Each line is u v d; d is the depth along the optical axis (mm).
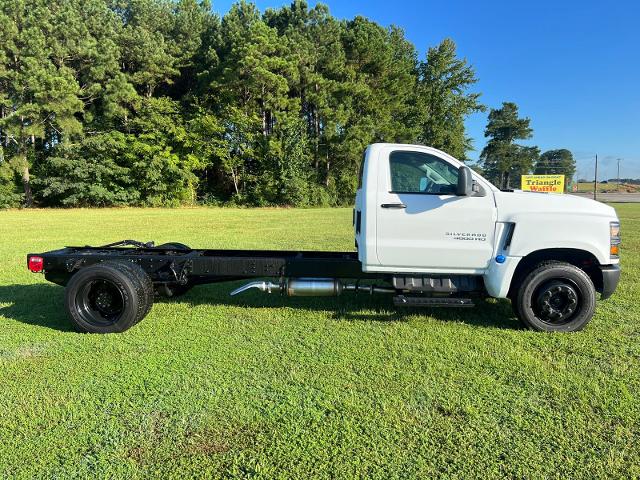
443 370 3844
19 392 3455
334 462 2615
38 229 16531
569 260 5086
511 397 3387
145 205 38031
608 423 3043
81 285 4848
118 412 3170
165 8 45469
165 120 38250
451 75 52594
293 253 6000
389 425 3004
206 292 6633
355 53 43531
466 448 2758
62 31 35625
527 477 2494
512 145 71125
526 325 4836
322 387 3539
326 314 5477
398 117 48844
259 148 40750
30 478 2477
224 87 39312
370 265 4902
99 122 39156
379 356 4152
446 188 4871
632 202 44906
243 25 44781
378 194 4824
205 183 43062
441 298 4875
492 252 4785
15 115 33406
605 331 4828
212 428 2971
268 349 4340
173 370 3865
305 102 44094
